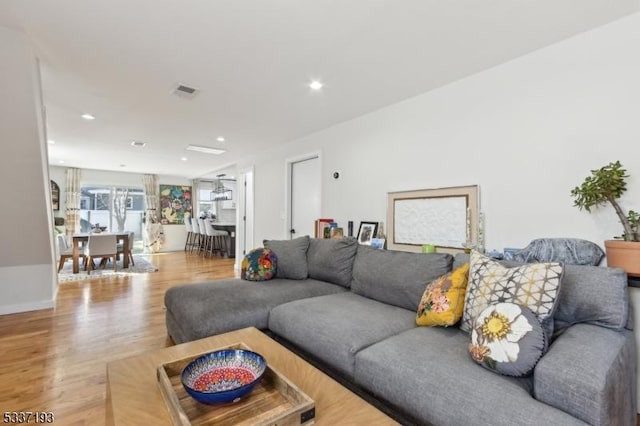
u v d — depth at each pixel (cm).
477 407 113
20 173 274
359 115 348
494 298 151
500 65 233
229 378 123
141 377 129
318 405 111
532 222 215
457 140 259
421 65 236
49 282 371
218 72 249
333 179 387
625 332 142
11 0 166
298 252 311
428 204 278
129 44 210
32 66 214
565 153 201
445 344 155
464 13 176
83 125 389
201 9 174
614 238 181
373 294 238
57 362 234
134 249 883
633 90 177
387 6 171
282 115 349
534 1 167
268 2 168
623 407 124
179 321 233
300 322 200
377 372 146
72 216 762
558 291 137
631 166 177
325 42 207
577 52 197
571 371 107
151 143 489
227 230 810
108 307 368
